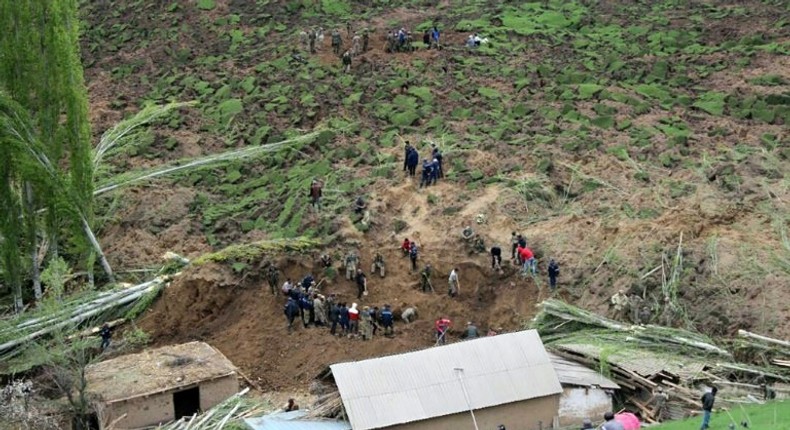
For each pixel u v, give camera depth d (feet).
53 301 147.54
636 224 152.15
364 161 179.22
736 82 192.13
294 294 150.00
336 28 224.94
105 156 192.13
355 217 164.45
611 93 190.49
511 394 117.19
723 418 109.70
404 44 212.64
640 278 143.23
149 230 174.91
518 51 211.41
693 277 141.59
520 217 160.45
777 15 218.79
